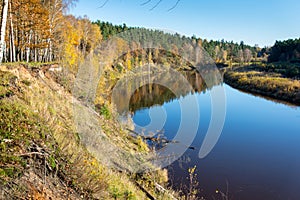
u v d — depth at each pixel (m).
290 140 14.53
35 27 18.94
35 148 3.75
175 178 8.26
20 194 2.91
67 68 15.65
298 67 42.03
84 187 3.81
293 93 27.11
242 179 9.80
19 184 3.01
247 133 15.69
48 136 4.34
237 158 11.73
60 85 11.22
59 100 8.49
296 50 55.19
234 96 29.75
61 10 22.38
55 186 3.41
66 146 4.50
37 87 7.96
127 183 5.12
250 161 11.46
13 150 3.42
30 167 3.34
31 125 4.32
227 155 12.02
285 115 20.45
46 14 18.53
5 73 6.72
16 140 3.65
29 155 3.54
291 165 11.24
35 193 3.03
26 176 3.18
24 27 18.88
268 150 12.95
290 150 12.98
